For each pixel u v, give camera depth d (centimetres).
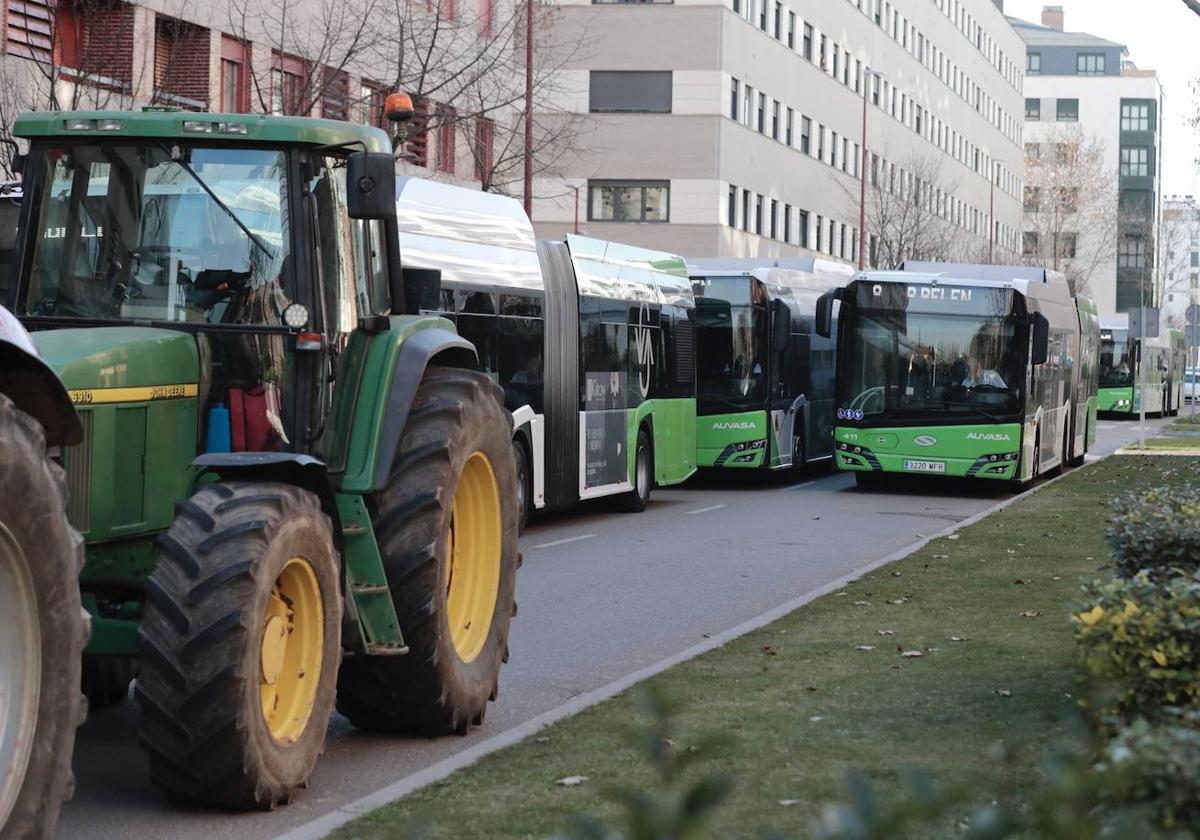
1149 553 996
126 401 788
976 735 824
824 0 7950
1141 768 487
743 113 6900
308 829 672
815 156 7869
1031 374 2902
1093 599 794
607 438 2350
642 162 6644
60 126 860
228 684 705
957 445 2853
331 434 863
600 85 6662
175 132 855
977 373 2853
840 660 1075
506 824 670
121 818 728
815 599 1391
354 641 834
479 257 1945
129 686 1046
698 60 6594
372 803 710
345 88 3228
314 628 774
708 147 6612
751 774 743
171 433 819
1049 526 2077
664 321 2625
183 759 712
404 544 870
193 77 3062
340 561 814
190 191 859
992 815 284
